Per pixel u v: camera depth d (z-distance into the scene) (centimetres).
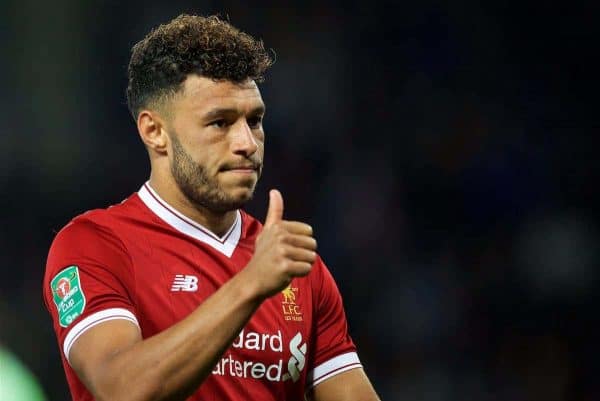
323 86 4394
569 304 3869
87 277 1233
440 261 4000
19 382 3409
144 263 1275
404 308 3844
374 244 4028
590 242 4006
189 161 1252
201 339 1058
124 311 1211
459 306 3850
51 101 4178
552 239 4009
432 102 4438
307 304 1355
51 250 1298
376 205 4125
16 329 3562
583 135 4372
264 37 4422
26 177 4075
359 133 4362
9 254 3906
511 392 3628
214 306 1064
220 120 1241
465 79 4491
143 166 4175
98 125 4209
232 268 1315
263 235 1073
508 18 4556
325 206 4147
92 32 4253
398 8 4541
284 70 4375
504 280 3934
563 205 4138
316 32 4459
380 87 4441
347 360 1400
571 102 4444
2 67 4156
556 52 4494
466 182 4203
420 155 4309
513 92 4472
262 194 4166
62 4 4219
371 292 3931
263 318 1301
